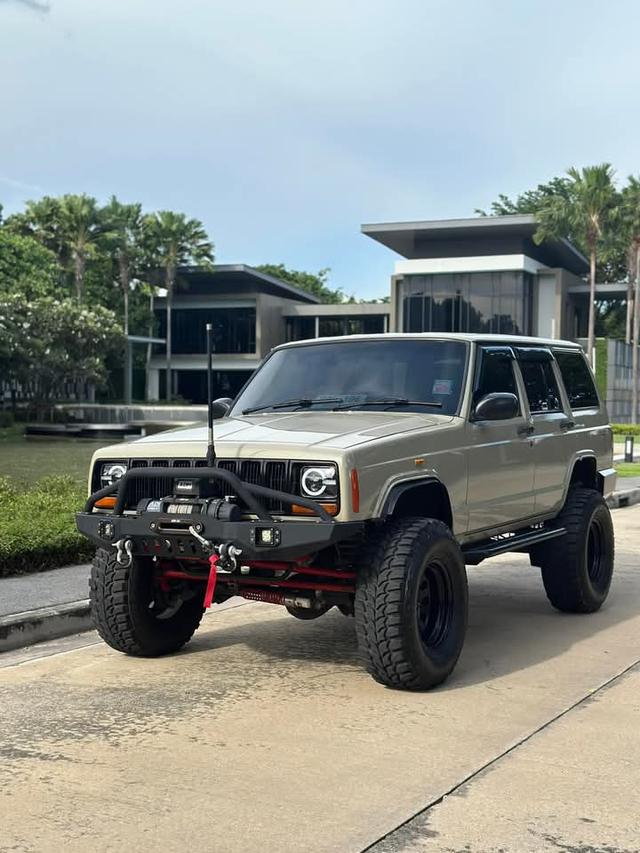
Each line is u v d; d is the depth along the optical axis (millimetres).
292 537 5344
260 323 85250
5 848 3713
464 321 69500
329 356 7148
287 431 5988
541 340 8039
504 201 106188
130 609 6383
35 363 63031
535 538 7344
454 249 74812
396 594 5551
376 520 5719
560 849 3709
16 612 7379
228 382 88438
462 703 5578
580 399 8484
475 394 6684
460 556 6027
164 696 5734
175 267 84375
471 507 6523
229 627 7625
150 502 5746
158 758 4676
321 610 7012
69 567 9516
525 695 5746
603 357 66438
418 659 5633
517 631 7477
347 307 84875
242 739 4949
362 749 4797
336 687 5914
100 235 77562
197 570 6285
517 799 4176
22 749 4812
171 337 88875
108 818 3984
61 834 3836
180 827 3896
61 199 77438
